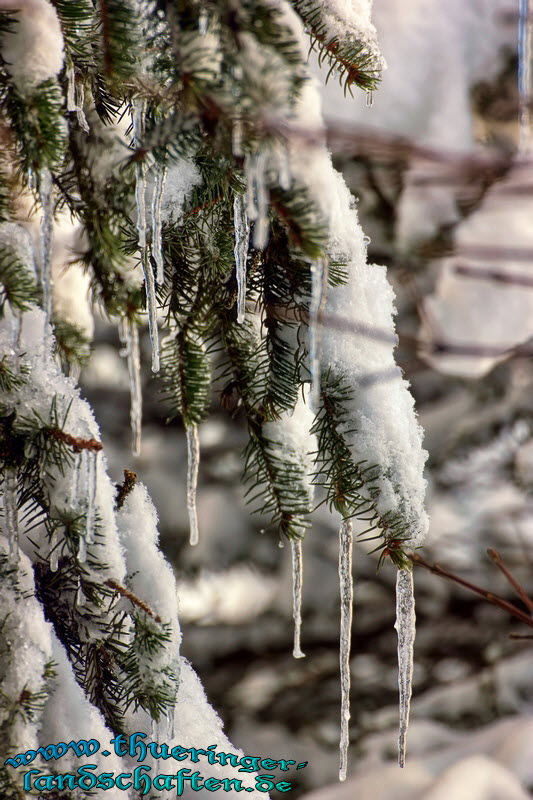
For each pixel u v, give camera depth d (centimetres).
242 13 192
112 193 202
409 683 208
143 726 207
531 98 250
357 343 203
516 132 257
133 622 205
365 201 269
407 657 207
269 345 204
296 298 203
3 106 196
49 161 195
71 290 214
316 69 230
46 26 195
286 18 194
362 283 203
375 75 203
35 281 197
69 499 200
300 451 206
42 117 195
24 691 198
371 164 257
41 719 200
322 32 200
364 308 203
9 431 199
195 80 192
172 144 196
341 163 262
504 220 265
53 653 201
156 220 199
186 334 206
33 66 195
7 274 197
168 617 205
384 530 202
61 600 204
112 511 203
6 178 199
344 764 211
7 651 199
